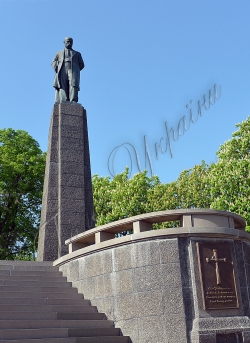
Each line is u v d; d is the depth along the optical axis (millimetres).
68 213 16328
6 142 29859
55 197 16578
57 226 16109
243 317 10641
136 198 29844
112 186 32312
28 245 28844
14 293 11375
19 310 10727
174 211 11344
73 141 17578
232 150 25516
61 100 18328
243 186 23672
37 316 10570
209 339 10070
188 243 11094
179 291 10594
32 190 29375
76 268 12719
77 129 17844
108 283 11617
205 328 10203
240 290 11031
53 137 17516
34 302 11227
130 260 11352
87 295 12094
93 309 11617
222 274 10906
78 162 17297
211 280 10781
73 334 10234
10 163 28453
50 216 16219
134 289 11055
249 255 11773
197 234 11094
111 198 31297
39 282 12320
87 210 16922
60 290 12211
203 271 10820
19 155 29109
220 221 11516
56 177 16906
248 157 24531
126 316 10992
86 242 13680
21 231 28688
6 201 28594
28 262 13867
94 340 10148
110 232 12594
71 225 16188
